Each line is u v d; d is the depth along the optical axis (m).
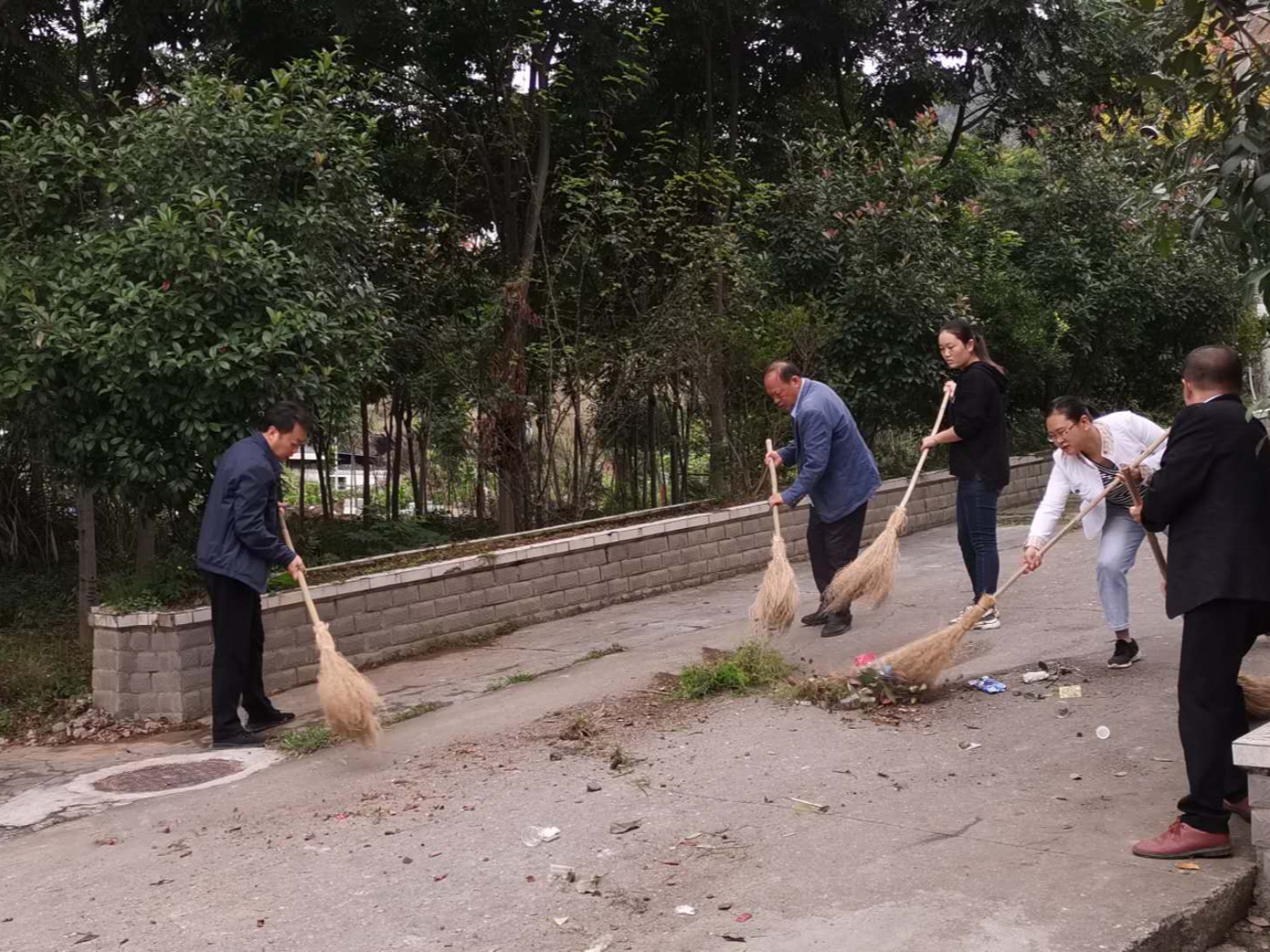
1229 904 3.49
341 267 8.41
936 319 11.57
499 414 10.91
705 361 11.13
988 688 5.73
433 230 11.30
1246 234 3.66
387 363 10.39
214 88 8.20
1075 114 14.45
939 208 13.43
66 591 11.16
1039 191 14.36
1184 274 14.81
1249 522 3.76
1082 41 14.00
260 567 6.29
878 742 5.08
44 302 7.51
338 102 9.23
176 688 7.20
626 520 10.87
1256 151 3.59
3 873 4.50
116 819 5.13
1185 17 3.93
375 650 8.24
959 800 4.33
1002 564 9.21
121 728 7.18
